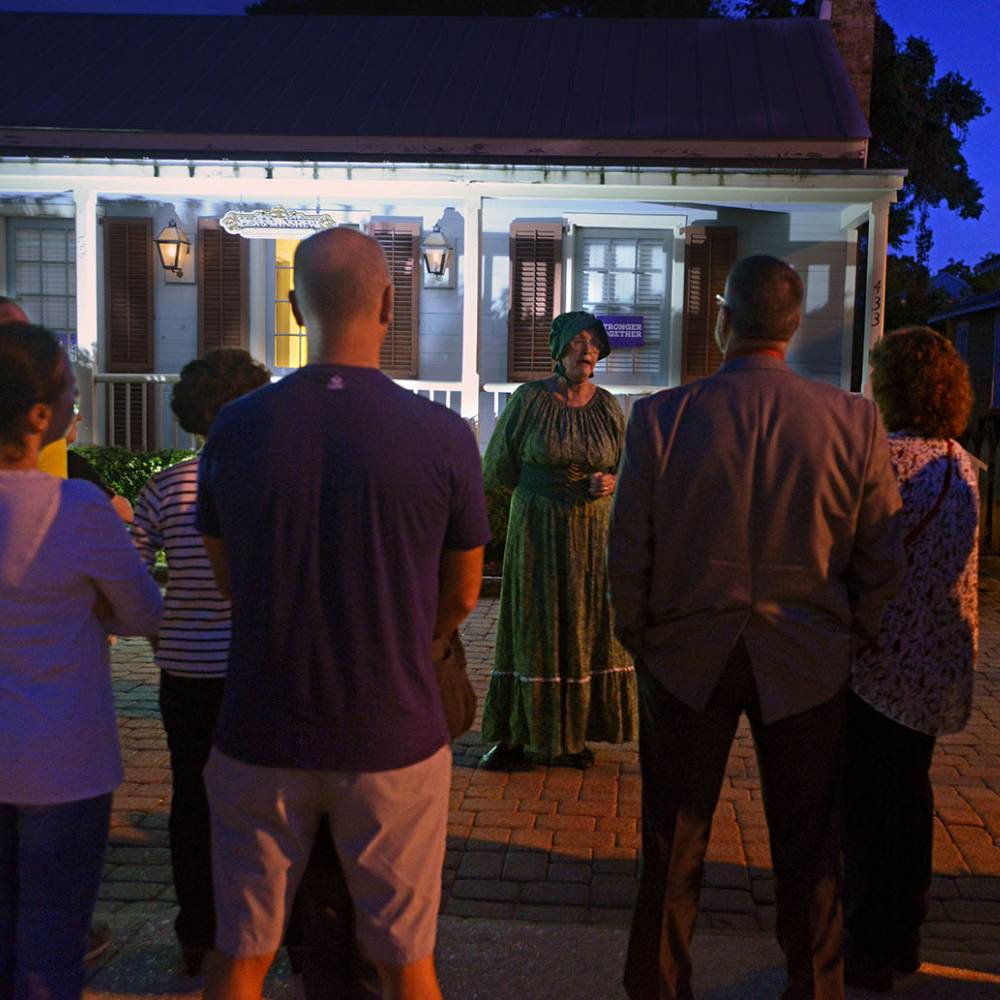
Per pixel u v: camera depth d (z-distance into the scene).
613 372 11.19
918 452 2.95
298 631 1.98
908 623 2.91
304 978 2.41
